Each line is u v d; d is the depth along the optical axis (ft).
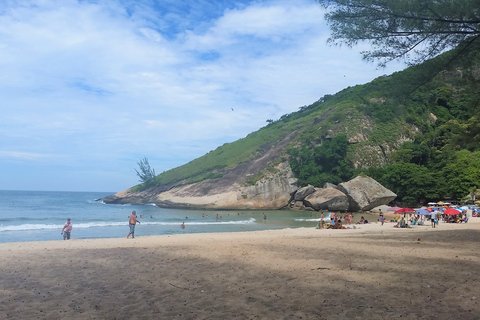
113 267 37.68
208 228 133.08
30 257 43.68
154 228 128.36
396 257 43.32
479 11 36.58
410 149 286.05
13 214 191.31
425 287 28.48
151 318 21.67
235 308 23.53
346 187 223.30
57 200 400.06
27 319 21.47
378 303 24.26
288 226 146.00
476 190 223.92
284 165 296.92
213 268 36.96
